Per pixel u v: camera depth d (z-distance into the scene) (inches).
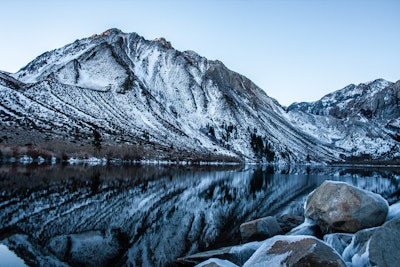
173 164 4146.2
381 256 378.6
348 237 500.7
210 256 506.9
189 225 796.6
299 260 340.5
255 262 374.9
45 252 544.7
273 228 651.5
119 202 1050.1
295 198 1369.3
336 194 565.9
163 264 518.6
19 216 779.4
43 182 1434.5
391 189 1791.3
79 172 2043.6
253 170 3823.8
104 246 593.9
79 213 849.5
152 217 861.2
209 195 1384.1
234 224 831.7
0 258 505.0
